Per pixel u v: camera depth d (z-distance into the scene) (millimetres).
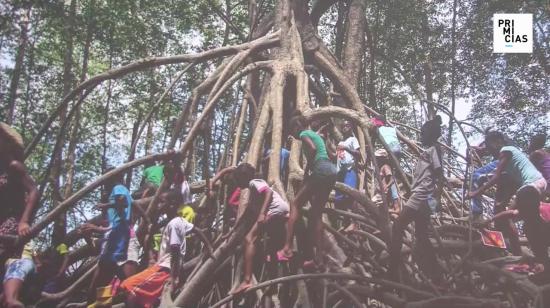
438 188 7344
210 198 8242
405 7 16750
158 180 8664
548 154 7617
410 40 17141
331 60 11195
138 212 8039
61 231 11719
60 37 17188
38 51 16594
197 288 6883
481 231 7621
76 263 10133
